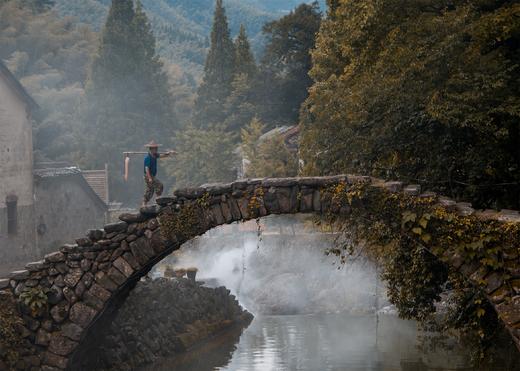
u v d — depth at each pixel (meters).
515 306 16.19
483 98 20.36
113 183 77.06
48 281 20.09
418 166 22.67
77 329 19.95
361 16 23.84
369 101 22.42
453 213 17.08
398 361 26.08
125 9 83.31
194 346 29.11
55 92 93.19
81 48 115.00
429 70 21.14
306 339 31.28
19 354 19.97
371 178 18.75
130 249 19.77
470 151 21.16
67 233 44.56
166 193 79.94
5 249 37.22
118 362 23.52
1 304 19.98
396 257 23.12
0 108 37.34
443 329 23.53
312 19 78.56
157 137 82.69
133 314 25.84
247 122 81.06
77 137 79.44
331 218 18.69
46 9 131.62
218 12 90.12
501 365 22.38
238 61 88.06
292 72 79.88
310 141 26.11
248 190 19.11
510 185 21.75
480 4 22.61
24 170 39.22
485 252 16.55
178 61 187.12
